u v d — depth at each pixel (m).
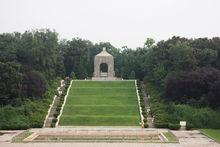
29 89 134.12
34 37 168.38
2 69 128.00
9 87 127.50
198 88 127.75
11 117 113.62
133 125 113.44
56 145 77.25
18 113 117.00
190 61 145.25
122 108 129.12
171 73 141.62
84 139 85.69
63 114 123.62
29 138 86.19
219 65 148.00
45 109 124.31
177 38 171.38
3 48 167.88
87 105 132.25
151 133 97.06
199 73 130.25
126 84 161.12
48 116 122.00
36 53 161.88
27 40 167.00
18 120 110.38
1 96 126.19
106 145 77.25
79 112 125.44
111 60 185.50
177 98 130.00
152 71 163.38
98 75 185.25
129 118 118.31
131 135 94.25
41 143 78.94
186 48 147.62
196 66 147.12
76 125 113.69
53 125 110.94
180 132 100.06
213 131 101.88
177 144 77.31
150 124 113.44
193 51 152.00
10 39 189.75
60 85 164.38
